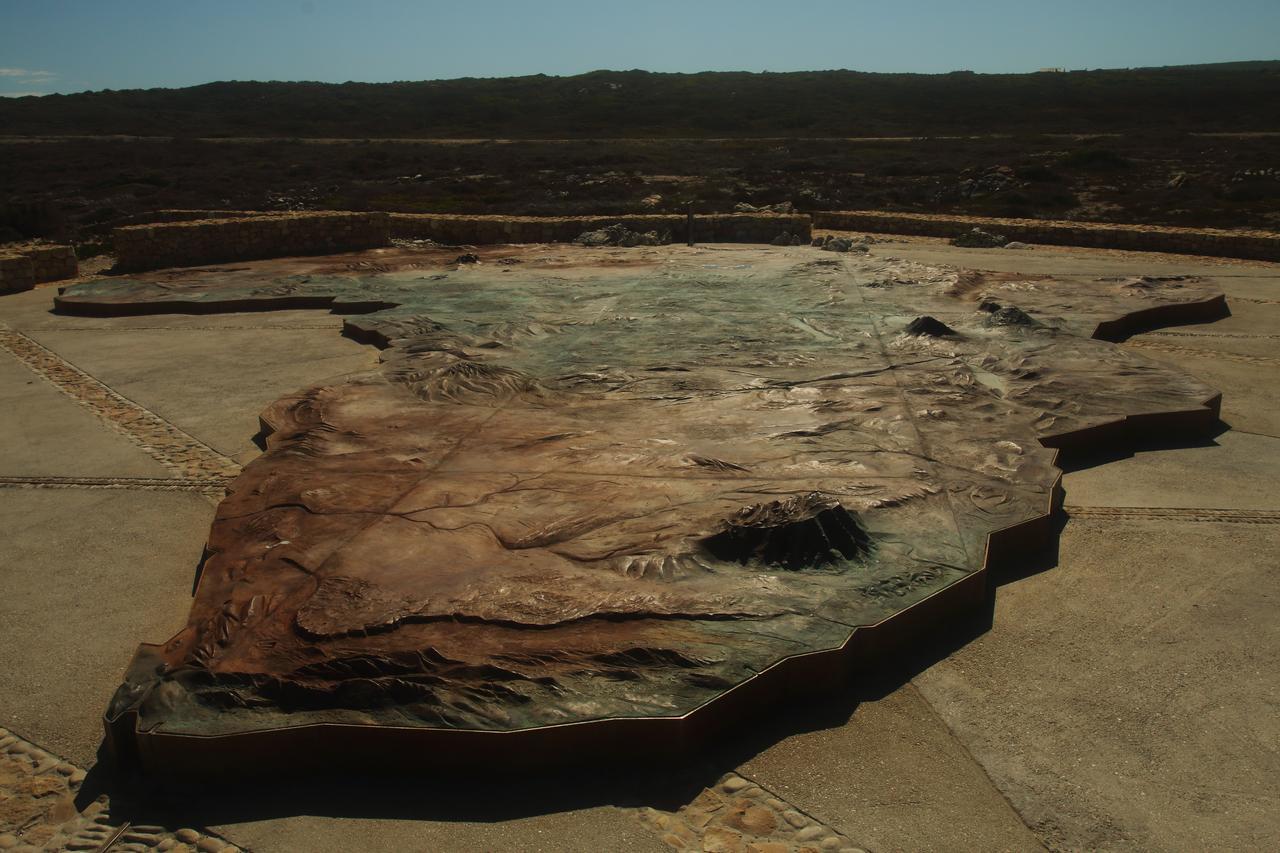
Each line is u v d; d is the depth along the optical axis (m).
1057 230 22.03
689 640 5.02
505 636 4.99
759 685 4.80
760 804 4.32
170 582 6.46
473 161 42.47
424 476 7.14
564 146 51.44
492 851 4.04
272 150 50.09
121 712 4.52
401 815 4.25
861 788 4.43
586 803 4.30
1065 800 4.35
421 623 5.09
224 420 9.80
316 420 8.49
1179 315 13.77
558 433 8.08
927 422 8.33
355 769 4.49
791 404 8.82
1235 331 13.27
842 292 14.23
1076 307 13.52
